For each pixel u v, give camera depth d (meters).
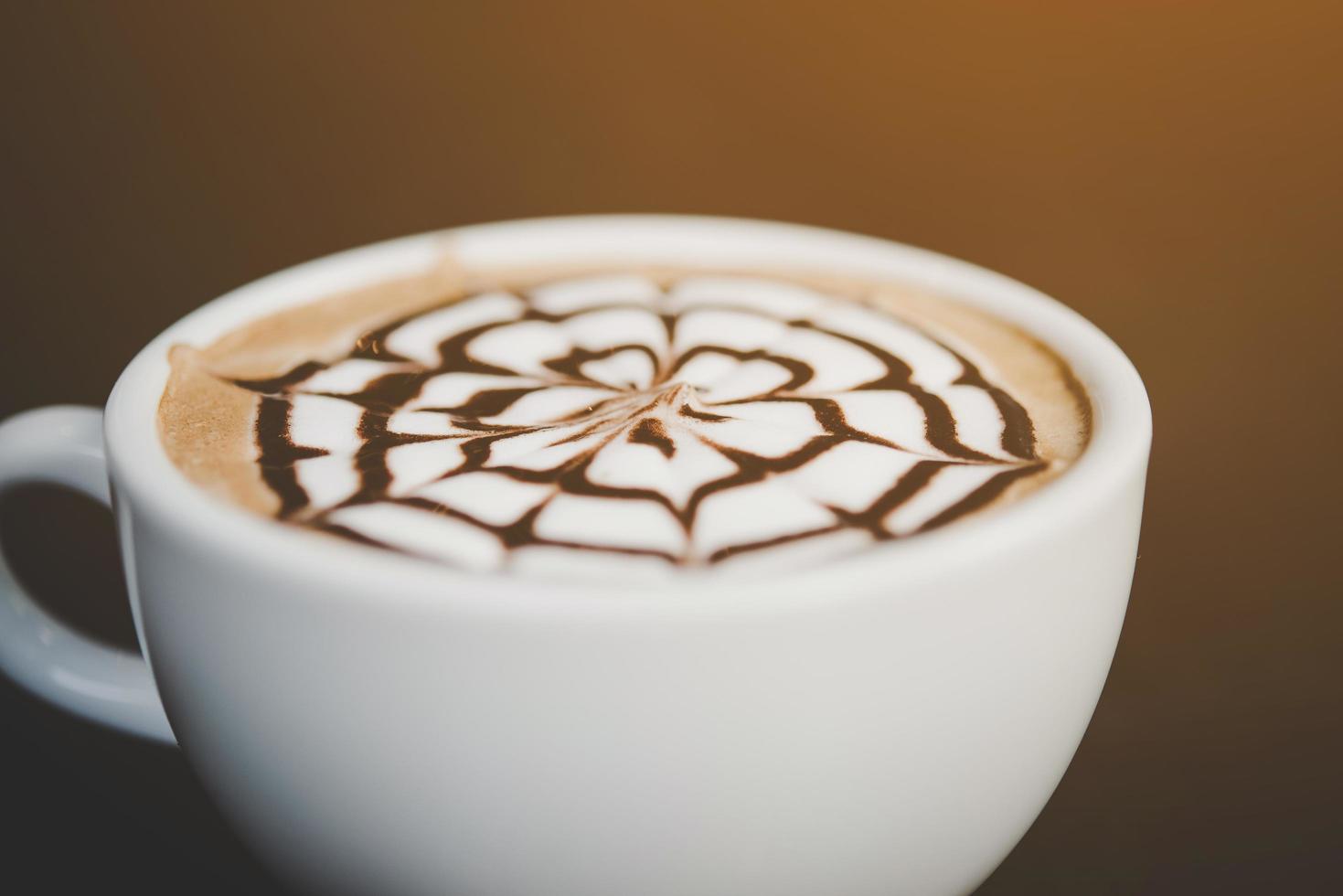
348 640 0.22
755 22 0.40
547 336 0.28
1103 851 0.30
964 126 0.40
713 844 0.22
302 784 0.23
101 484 0.26
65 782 0.31
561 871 0.22
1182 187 0.39
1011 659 0.23
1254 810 0.31
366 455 0.25
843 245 0.31
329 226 0.41
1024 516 0.23
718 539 0.23
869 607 0.22
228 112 0.40
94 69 0.39
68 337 0.40
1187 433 0.38
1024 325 0.28
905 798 0.23
